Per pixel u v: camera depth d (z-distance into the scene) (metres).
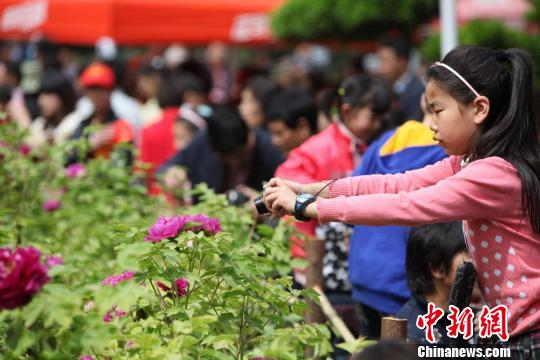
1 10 18.19
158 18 17.31
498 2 17.06
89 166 9.44
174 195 9.73
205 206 7.71
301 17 15.45
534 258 5.63
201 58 28.03
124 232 6.04
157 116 16.91
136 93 17.17
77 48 27.27
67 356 4.77
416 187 6.13
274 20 15.99
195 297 5.78
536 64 11.41
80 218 8.86
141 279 5.47
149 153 13.52
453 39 10.89
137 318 6.02
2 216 7.92
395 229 7.78
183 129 12.68
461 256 6.69
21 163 9.09
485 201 5.54
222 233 5.75
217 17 17.73
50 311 4.61
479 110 5.68
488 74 5.66
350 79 8.97
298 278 7.83
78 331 4.80
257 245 5.89
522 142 5.66
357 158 8.91
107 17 16.81
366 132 8.83
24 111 16.19
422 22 15.10
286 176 8.84
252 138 10.10
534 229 5.60
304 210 5.70
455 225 6.73
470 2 17.12
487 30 11.80
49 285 4.81
